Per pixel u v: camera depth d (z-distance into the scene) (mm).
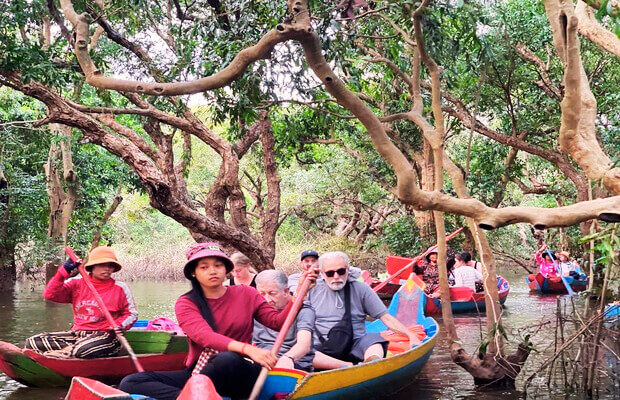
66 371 6406
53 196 18828
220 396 4316
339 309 5941
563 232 18625
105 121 12938
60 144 18812
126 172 20547
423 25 7113
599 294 6113
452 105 16734
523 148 16188
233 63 4457
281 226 25062
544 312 12047
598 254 8281
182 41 9734
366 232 23094
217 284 4699
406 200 3875
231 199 13156
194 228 12023
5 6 10609
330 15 7051
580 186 15938
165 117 12195
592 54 15188
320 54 4230
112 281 6656
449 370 7051
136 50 12000
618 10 3953
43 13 11062
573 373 6090
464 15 7406
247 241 12523
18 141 17016
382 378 5559
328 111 8367
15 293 17953
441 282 6570
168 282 22703
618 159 4898
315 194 23375
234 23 7945
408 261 13883
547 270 17031
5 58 10477
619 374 6441
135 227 29469
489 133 16219
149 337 7223
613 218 3508
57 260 18578
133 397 4469
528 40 14500
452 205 3799
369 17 8656
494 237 22984
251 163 22172
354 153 19281
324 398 4996
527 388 6164
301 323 5555
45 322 11766
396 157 3922
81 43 4613
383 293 13625
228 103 8398
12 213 18438
